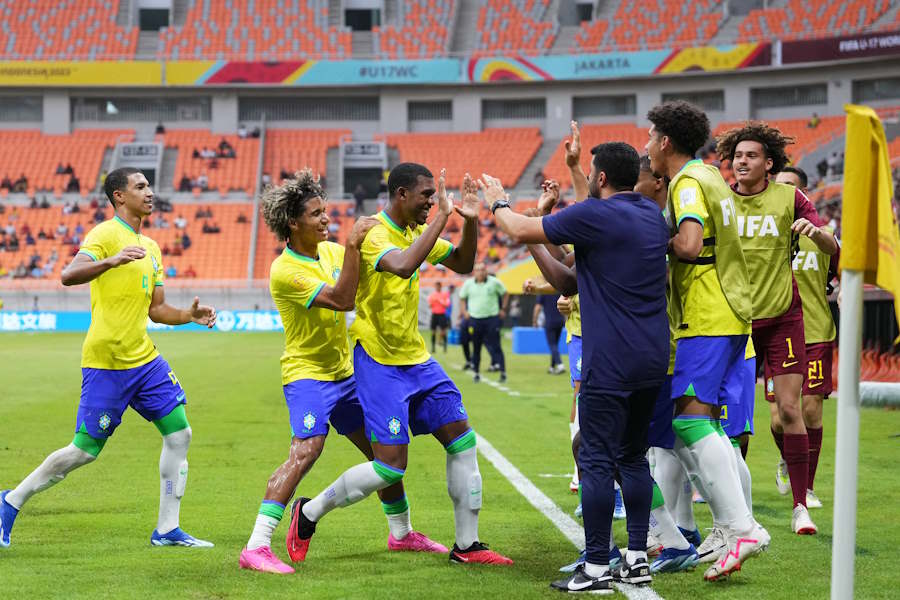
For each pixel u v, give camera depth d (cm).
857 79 6256
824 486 1067
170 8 7244
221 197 6462
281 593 638
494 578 683
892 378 1933
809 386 943
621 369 648
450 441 736
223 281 5678
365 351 737
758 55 6175
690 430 688
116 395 782
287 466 729
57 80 6675
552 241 664
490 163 6706
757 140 820
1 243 6000
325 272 766
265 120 7088
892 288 459
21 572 694
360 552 772
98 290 781
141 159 6644
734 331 691
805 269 954
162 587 653
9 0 7200
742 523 667
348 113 7112
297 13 7262
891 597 636
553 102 6875
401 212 743
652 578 689
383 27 7181
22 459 1252
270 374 2684
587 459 657
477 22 7162
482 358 3600
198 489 1052
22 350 3706
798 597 632
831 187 5159
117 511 930
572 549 776
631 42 6744
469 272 770
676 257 703
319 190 745
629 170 668
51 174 6506
